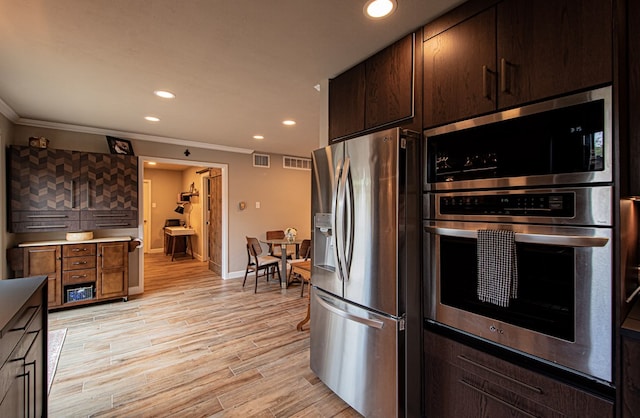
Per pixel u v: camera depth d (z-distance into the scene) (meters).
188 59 2.12
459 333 1.51
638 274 1.29
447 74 1.53
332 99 2.37
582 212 1.09
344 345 1.87
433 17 1.59
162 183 8.51
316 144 5.18
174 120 3.67
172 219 8.56
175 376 2.30
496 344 1.35
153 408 1.93
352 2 1.50
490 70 1.35
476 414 1.42
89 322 3.37
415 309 1.65
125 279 4.04
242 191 5.65
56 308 3.61
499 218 1.31
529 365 1.25
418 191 1.66
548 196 1.17
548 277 1.18
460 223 1.46
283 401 2.01
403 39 1.78
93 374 2.32
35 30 1.76
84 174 3.86
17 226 3.43
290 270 5.12
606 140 1.04
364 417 1.75
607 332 1.04
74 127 3.93
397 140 1.55
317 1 1.50
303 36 1.82
